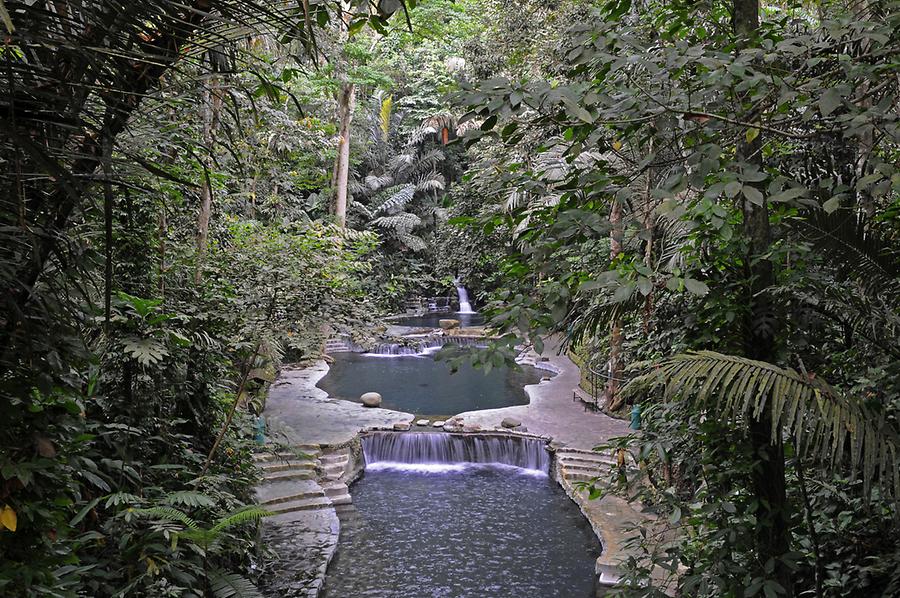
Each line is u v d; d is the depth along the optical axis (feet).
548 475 39.09
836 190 8.76
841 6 14.16
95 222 10.46
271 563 26.25
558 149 24.58
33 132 6.72
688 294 11.96
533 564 27.86
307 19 6.74
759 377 8.18
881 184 7.70
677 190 8.38
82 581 13.57
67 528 9.39
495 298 9.40
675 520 11.40
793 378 8.12
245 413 27.99
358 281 26.27
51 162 5.73
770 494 10.61
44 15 6.11
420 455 41.60
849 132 7.87
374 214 95.45
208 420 22.79
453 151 103.71
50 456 8.09
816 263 11.44
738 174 8.07
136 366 17.57
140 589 14.55
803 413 7.82
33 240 6.30
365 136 88.43
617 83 9.60
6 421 7.57
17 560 8.13
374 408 47.75
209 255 24.64
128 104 6.93
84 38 6.23
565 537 30.42
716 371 8.23
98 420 17.07
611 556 26.68
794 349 11.21
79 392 9.09
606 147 9.70
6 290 6.99
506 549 29.30
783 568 10.50
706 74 8.55
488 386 57.36
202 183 22.63
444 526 31.81
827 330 13.19
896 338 11.60
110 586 14.32
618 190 9.18
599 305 11.74
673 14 11.85
